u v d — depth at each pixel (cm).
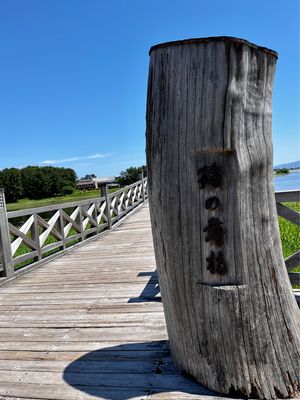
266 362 174
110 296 384
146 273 472
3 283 484
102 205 921
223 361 178
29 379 222
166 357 232
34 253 577
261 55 175
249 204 174
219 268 175
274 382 175
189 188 177
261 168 177
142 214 1235
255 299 174
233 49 166
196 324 183
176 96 176
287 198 302
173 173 180
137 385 203
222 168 172
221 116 168
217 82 168
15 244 523
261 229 177
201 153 174
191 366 195
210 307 177
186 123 175
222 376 180
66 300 386
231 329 174
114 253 636
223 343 176
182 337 193
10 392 209
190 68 172
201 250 177
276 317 177
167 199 183
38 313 351
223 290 173
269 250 178
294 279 308
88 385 209
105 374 219
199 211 176
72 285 447
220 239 174
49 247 627
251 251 174
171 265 186
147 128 193
